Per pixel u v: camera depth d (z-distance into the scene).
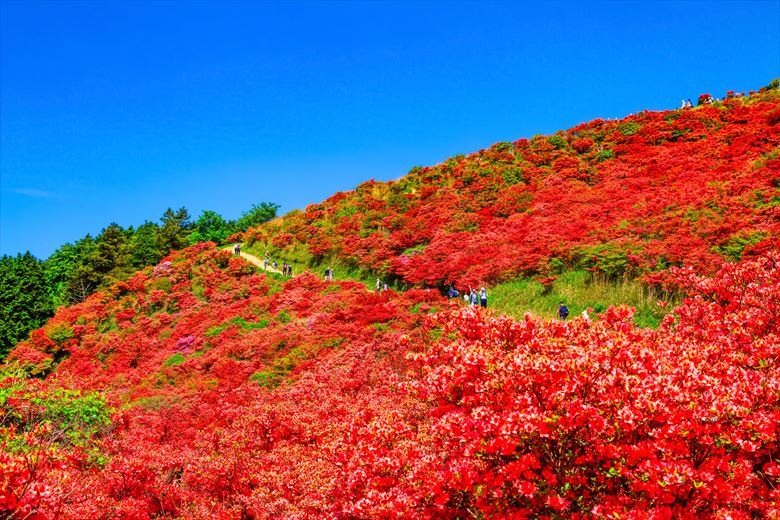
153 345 34.91
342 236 42.69
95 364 34.44
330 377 21.12
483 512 5.74
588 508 5.61
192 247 50.41
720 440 5.64
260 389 23.48
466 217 38.47
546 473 5.59
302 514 9.42
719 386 6.19
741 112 41.91
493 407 6.55
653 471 5.30
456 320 8.46
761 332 9.05
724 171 32.41
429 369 8.24
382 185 51.16
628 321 9.77
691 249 22.59
